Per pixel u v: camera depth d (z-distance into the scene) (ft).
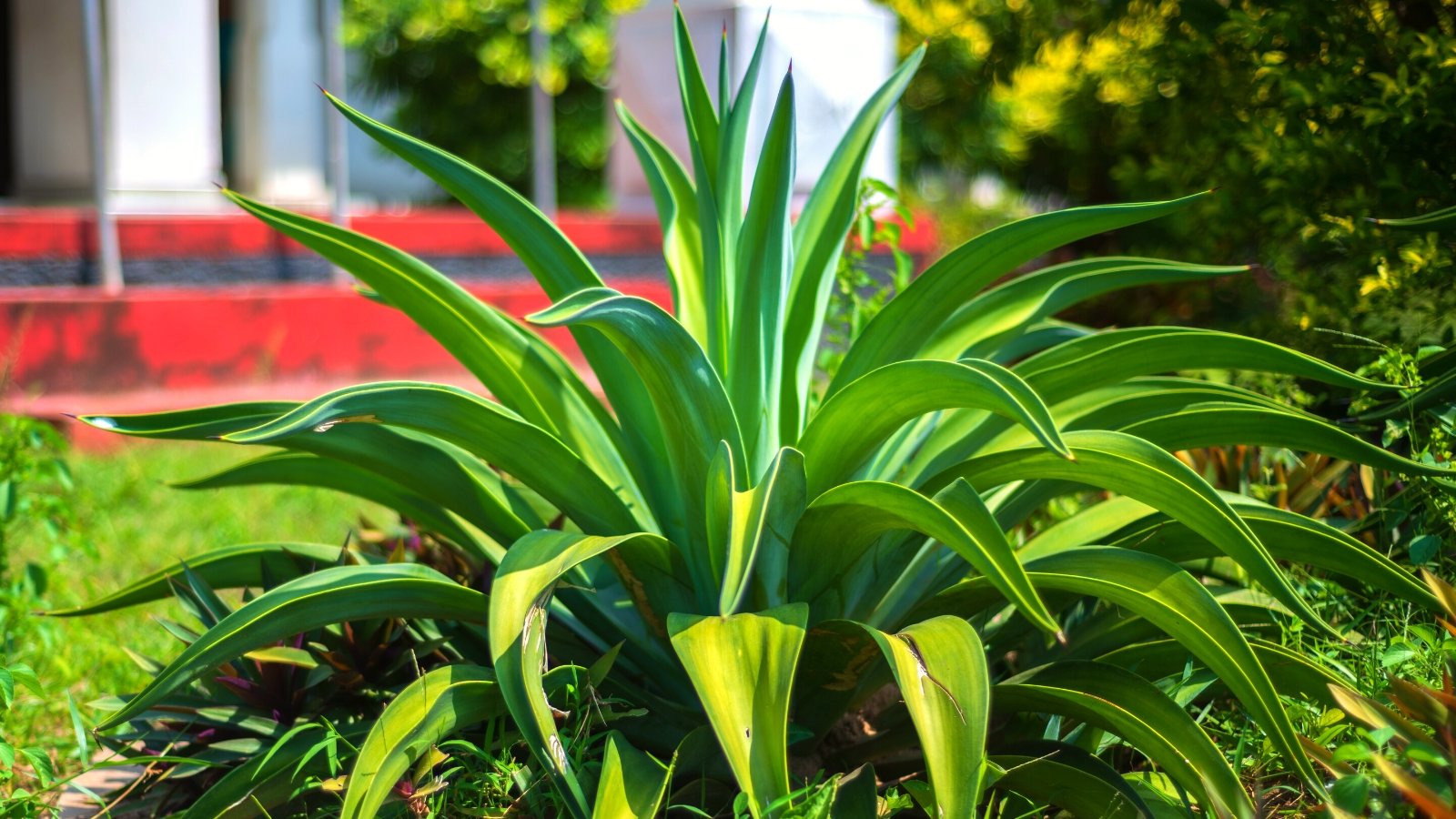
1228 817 5.74
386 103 43.45
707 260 7.57
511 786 6.81
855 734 8.39
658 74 21.20
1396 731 5.67
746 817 6.02
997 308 8.13
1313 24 10.19
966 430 7.84
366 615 6.69
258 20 25.04
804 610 5.95
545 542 6.39
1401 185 9.78
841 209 7.75
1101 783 6.12
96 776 9.01
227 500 16.66
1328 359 10.48
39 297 19.49
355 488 8.43
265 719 7.76
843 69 19.76
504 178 43.27
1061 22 16.48
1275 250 12.00
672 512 7.32
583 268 7.46
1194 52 11.86
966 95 30.27
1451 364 8.39
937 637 5.92
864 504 6.05
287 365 21.74
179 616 12.06
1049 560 6.66
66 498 15.01
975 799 5.14
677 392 6.45
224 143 35.96
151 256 21.08
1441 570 7.92
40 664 10.37
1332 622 8.38
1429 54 9.32
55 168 27.35
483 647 8.22
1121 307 16.19
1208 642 5.90
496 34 40.45
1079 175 21.11
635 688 7.27
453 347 7.73
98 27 20.47
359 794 5.64
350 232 7.21
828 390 7.48
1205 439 6.84
